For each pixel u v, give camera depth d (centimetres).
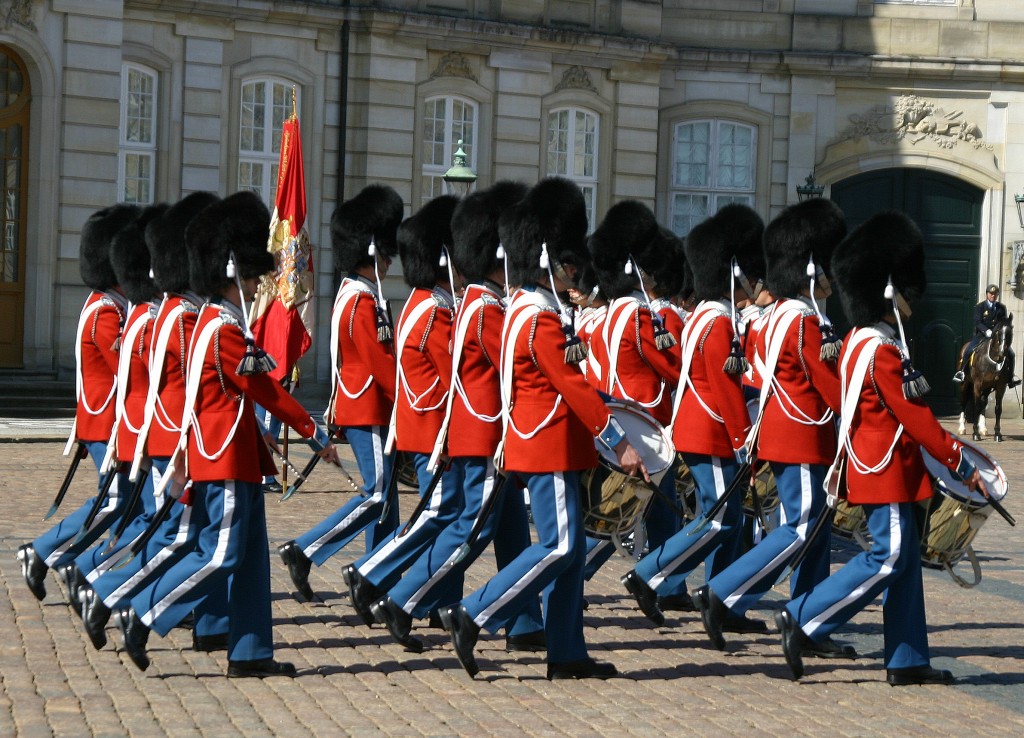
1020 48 4156
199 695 1051
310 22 3684
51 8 3288
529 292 1100
